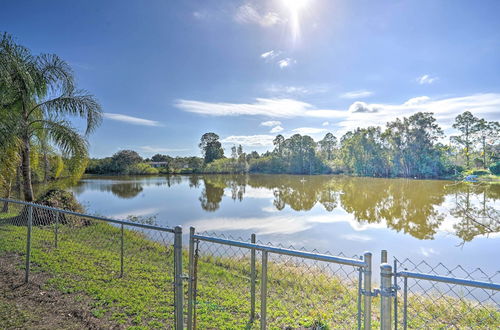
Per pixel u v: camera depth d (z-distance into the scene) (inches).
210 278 211.8
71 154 374.3
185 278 99.7
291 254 82.9
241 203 799.7
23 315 128.9
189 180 1915.6
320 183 1624.0
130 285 173.3
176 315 99.7
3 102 346.6
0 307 134.2
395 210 693.3
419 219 581.3
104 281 177.0
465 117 1585.9
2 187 458.9
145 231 391.9
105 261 219.1
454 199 868.0
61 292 155.4
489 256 354.0
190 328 100.3
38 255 215.9
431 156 2049.7
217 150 3331.7
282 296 179.8
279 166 2945.4
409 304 182.4
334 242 412.5
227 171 2965.1
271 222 543.5
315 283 209.6
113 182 1668.3
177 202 812.0
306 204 788.6
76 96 379.6
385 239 429.4
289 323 138.3
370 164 2385.6
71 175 445.4
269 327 132.0
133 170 2623.0
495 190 962.7
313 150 2861.7
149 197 930.1
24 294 150.5
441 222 552.1
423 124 2107.5
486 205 689.6
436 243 409.4
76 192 1077.1
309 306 164.2
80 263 206.8
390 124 2246.6
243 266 250.1
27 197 364.5
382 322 68.2
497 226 490.6
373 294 69.7
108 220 131.7
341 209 705.6
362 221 558.9
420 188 1264.8
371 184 1526.8
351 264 72.3
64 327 121.7
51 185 724.0
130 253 259.4
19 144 346.0
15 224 335.0
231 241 93.3
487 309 174.2
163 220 551.2
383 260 85.9
